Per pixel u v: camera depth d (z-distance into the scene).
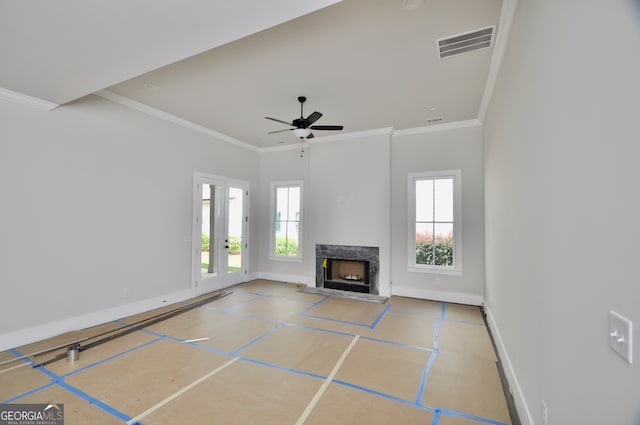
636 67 0.77
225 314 4.38
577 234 1.17
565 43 1.27
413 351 3.18
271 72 3.32
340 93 3.88
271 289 5.94
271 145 6.73
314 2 1.83
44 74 2.73
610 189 0.92
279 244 6.88
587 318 1.09
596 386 1.02
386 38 2.69
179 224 4.99
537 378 1.73
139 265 4.37
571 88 1.21
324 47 2.83
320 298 5.29
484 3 2.26
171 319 4.14
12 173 3.16
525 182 1.98
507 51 2.57
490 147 3.86
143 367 2.79
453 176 5.19
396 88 3.73
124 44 2.28
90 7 1.85
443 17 2.42
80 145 3.71
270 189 6.93
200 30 2.12
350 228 5.79
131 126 4.26
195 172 5.29
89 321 3.79
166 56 2.46
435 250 5.35
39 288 3.36
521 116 2.07
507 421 2.08
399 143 5.61
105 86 2.98
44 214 3.40
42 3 1.80
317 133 5.76
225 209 6.00
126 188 4.20
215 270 5.82
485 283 4.65
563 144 1.30
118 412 2.14
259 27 2.10
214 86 3.70
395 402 2.29
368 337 3.55
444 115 4.75
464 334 3.66
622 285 0.85
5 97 3.09
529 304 1.90
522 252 2.08
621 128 0.85
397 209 5.60
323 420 2.09
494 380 2.62
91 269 3.82
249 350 3.18
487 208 4.27
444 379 2.63
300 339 3.48
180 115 4.80
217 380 2.58
